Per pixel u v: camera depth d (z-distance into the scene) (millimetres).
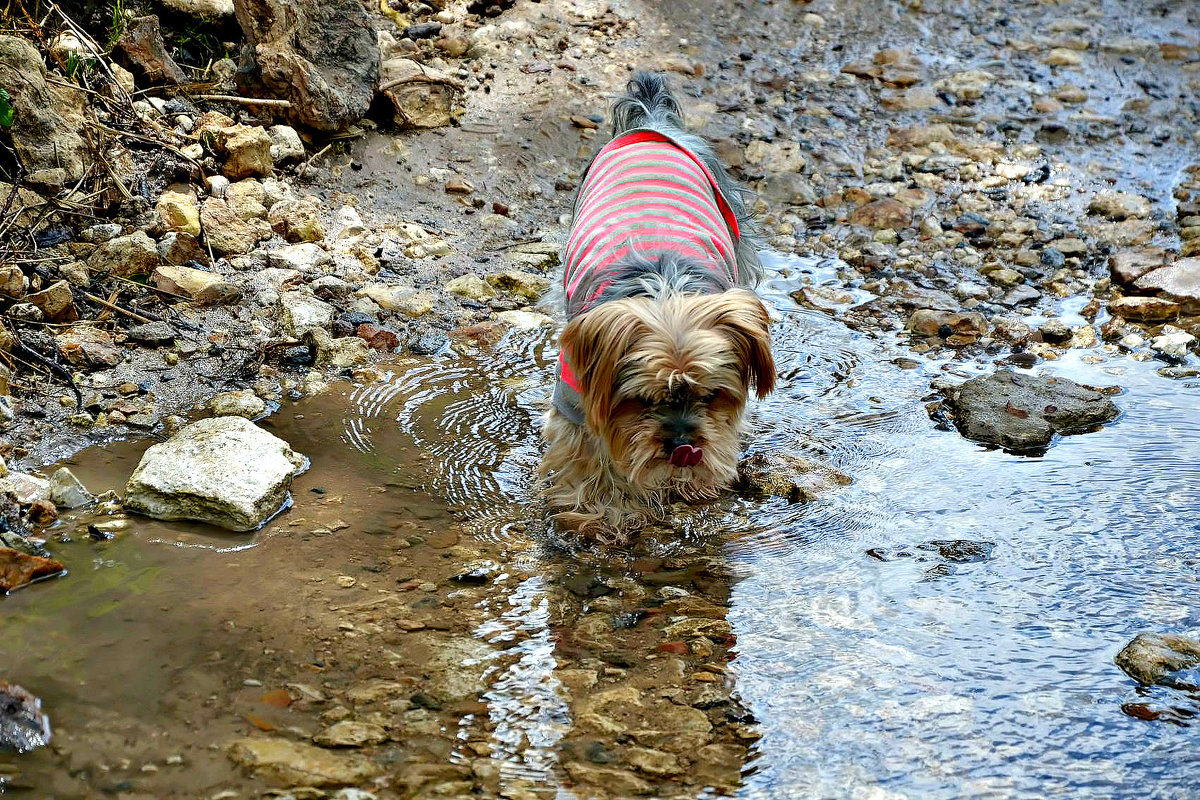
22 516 1610
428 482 1702
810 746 1437
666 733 1446
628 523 1668
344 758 1417
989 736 1442
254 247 2018
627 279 1654
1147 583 1577
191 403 1782
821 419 1800
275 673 1479
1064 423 1785
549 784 1407
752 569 1609
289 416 1778
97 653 1486
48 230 1948
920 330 1953
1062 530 1641
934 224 2158
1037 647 1516
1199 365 1892
